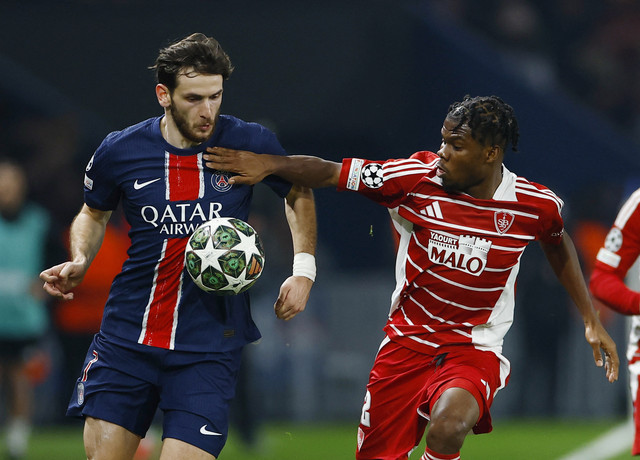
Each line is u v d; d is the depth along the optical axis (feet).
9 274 106.01
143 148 52.47
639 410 62.39
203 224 51.72
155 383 52.47
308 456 101.76
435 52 131.34
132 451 52.80
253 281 51.83
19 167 129.49
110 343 52.80
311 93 128.77
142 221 52.34
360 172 55.52
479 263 55.52
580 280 59.26
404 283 57.26
